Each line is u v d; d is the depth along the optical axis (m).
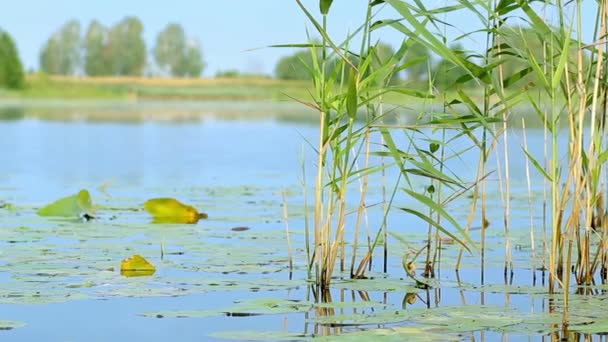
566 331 4.23
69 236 6.94
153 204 8.16
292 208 8.76
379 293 5.20
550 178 5.17
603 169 5.90
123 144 19.80
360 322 4.38
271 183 11.49
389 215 8.59
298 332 4.20
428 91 5.56
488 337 4.15
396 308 4.75
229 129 26.41
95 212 8.42
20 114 36.62
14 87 54.25
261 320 4.48
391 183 11.43
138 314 4.59
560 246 5.80
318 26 5.08
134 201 9.38
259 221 7.83
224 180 11.91
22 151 17.48
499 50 5.52
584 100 5.04
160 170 13.55
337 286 5.33
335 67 5.39
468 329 4.21
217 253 6.29
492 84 5.21
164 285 5.17
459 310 4.65
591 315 4.57
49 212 8.20
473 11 5.03
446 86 5.57
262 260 6.06
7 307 4.82
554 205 5.14
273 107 53.28
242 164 14.79
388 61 5.44
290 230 7.42
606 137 5.67
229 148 18.62
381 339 3.98
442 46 4.81
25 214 8.28
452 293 5.16
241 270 5.67
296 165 14.62
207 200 9.45
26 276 5.38
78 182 11.52
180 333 4.21
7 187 10.83
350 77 5.03
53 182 11.51
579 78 5.19
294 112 45.19
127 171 13.32
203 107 51.28
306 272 5.71
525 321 4.40
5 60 53.47
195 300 4.96
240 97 54.59
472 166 13.75
